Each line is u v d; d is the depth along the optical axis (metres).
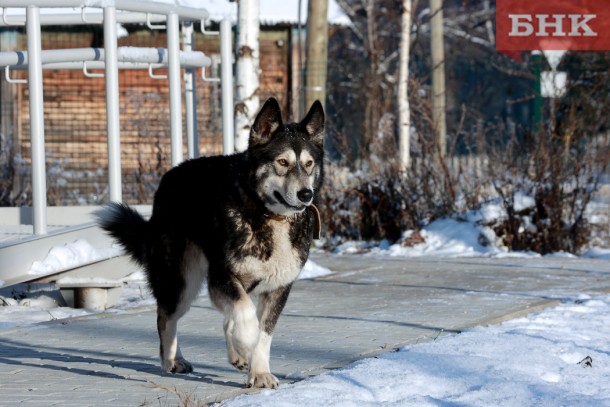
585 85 19.88
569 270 12.87
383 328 8.43
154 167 17.56
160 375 6.56
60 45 23.30
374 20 35.28
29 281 9.94
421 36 40.97
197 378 6.45
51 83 23.11
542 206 15.39
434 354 7.07
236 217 6.20
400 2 22.98
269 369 6.46
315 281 11.84
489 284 11.46
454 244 15.53
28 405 5.65
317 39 21.20
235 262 6.19
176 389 6.01
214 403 5.67
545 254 15.26
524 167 15.89
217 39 23.81
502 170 16.02
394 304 9.89
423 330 8.30
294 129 6.55
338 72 37.16
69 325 8.68
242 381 6.33
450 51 37.81
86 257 10.16
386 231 16.31
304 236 6.38
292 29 24.92
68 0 10.45
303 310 9.53
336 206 16.67
